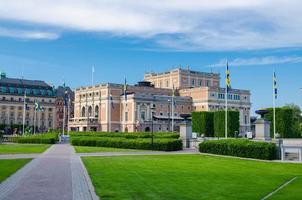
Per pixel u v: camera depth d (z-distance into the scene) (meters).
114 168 34.03
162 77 193.50
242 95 178.62
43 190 22.56
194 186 24.12
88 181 26.09
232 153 49.72
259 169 34.06
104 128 159.62
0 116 195.62
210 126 116.69
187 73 186.38
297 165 38.00
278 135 85.38
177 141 62.53
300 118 143.88
